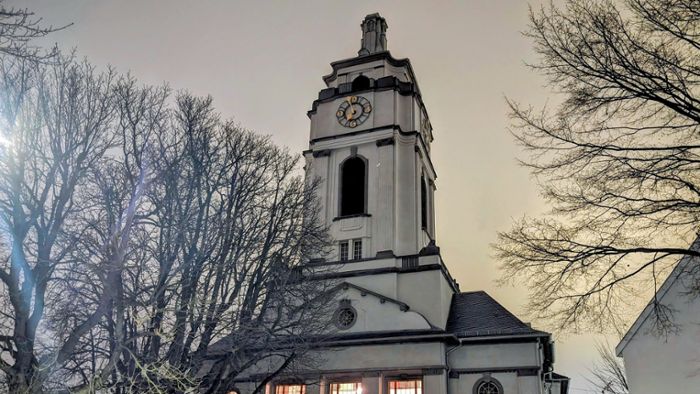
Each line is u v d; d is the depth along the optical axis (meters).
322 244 28.48
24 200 15.78
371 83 43.03
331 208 39.75
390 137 40.47
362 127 41.72
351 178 40.62
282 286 23.12
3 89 15.82
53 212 16.36
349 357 32.44
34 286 14.92
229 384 22.06
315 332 28.53
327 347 32.31
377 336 32.19
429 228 43.66
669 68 10.83
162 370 16.02
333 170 41.09
